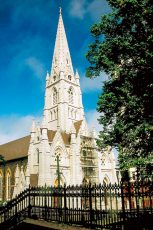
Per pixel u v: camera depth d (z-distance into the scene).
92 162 71.06
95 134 73.81
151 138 16.91
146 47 16.17
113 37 19.53
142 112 17.36
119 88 18.23
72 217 14.62
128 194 12.52
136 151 18.91
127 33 18.55
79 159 67.44
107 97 19.16
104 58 19.22
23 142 82.31
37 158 67.69
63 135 71.69
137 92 16.97
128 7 17.00
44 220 16.25
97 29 19.86
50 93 92.94
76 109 91.12
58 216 15.51
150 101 16.19
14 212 19.00
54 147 64.50
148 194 12.05
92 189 13.98
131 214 12.37
